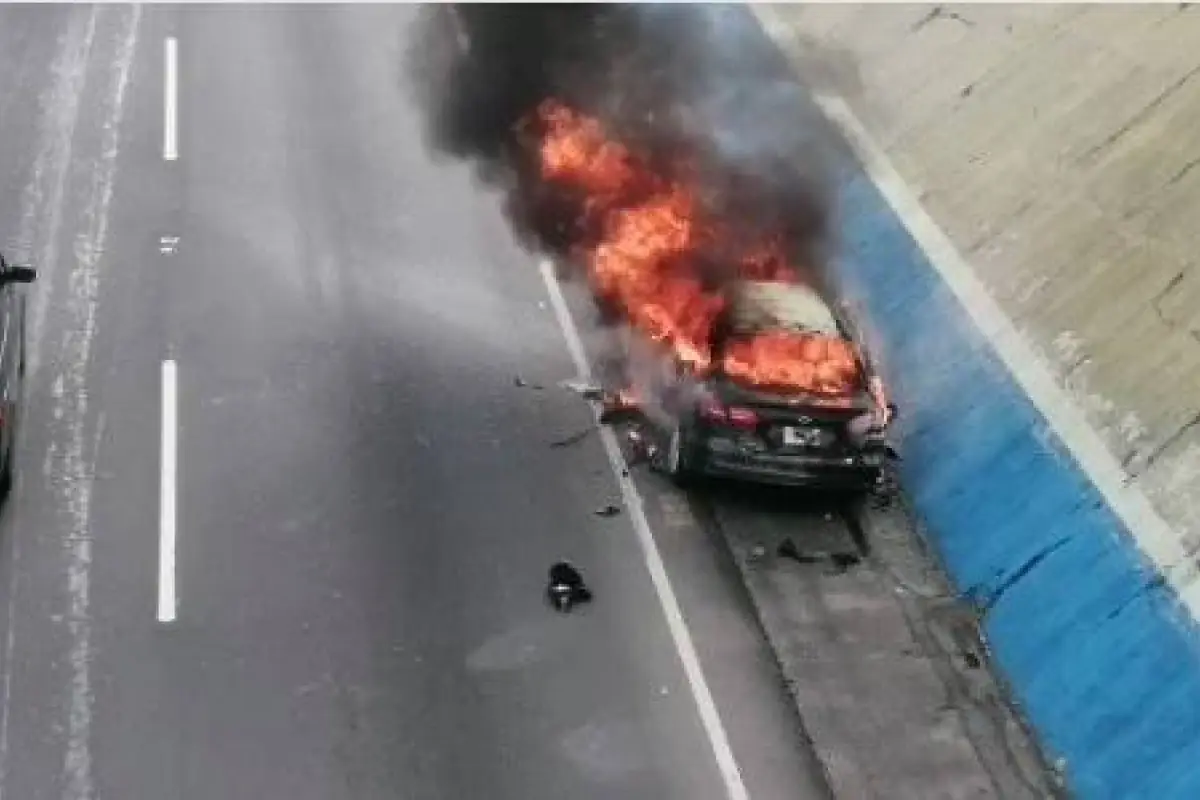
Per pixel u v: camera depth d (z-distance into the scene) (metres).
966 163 28.34
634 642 19.38
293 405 23.08
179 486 21.20
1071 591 19.77
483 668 18.73
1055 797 17.86
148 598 19.23
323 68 34.19
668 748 17.86
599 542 21.02
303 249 27.14
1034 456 21.77
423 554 20.45
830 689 19.00
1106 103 27.36
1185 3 28.61
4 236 26.42
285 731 17.55
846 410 20.86
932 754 18.23
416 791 16.97
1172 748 17.34
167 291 25.47
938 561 21.47
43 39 33.91
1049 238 25.38
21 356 22.66
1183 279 22.78
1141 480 20.33
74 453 21.59
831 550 21.41
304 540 20.48
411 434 22.73
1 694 17.58
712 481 22.25
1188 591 18.52
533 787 17.17
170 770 16.91
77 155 29.38
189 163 29.59
